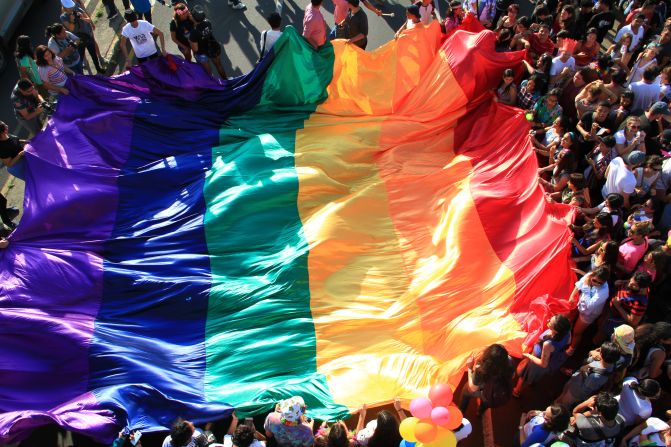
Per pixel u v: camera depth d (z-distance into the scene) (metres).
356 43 11.53
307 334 7.73
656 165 8.77
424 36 10.16
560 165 9.16
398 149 9.92
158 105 10.05
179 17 11.14
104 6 13.91
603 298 7.54
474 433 7.75
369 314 7.94
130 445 6.73
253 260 8.41
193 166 9.42
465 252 8.46
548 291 8.20
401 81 10.31
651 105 10.08
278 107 10.34
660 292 8.38
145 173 9.24
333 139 9.84
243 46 13.06
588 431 6.39
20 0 12.87
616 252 7.64
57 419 6.46
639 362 7.41
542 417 6.57
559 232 8.36
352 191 9.29
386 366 7.37
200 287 8.02
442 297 8.06
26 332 7.19
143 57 11.10
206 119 10.14
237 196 8.88
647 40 12.09
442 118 10.27
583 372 7.11
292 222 8.84
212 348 7.57
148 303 7.87
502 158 9.67
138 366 7.09
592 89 9.73
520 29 11.18
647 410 6.66
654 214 9.23
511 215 8.90
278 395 6.99
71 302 7.73
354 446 6.31
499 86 10.73
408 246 8.76
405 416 7.04
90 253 8.27
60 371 7.09
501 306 7.97
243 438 5.99
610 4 12.62
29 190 8.62
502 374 6.57
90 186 8.92
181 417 6.79
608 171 8.90
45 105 10.19
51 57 9.65
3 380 6.94
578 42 11.53
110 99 9.93
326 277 8.30
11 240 8.16
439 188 9.42
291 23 13.55
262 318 7.84
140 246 8.48
